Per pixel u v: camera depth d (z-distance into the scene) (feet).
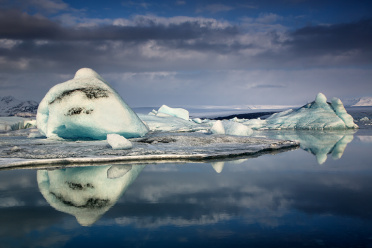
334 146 50.49
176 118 89.66
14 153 38.42
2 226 15.88
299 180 25.89
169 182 25.31
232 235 14.47
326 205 18.90
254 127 100.53
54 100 51.62
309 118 97.66
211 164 33.53
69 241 13.99
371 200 19.95
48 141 49.80
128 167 31.94
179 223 16.10
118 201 20.17
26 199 20.80
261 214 17.35
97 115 49.32
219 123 58.39
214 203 19.47
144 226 15.71
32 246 13.55
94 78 55.88
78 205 19.40
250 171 29.73
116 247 13.30
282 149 46.21
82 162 34.50
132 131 51.88
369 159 36.91
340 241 13.69
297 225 15.64
